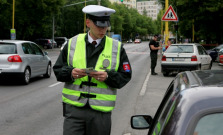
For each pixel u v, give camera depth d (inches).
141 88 453.7
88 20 127.3
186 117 70.6
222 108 68.6
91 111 124.7
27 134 233.0
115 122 266.8
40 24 1866.4
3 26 1733.5
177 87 92.9
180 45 604.7
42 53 562.3
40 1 1662.2
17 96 386.9
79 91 125.3
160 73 663.1
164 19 737.6
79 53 128.6
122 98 376.8
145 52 1776.6
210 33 1400.1
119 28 4156.0
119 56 129.3
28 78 492.4
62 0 1748.3
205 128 67.9
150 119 116.2
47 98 375.2
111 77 122.3
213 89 76.5
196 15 1326.3
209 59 649.0
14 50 474.6
